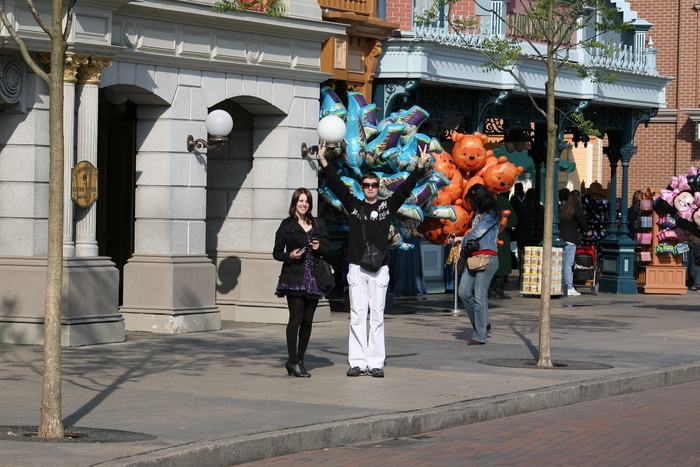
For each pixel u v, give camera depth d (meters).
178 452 8.25
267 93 17.88
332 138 17.16
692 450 9.55
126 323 16.70
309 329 12.52
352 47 20.31
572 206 25.75
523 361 14.18
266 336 16.36
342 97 20.30
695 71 38.72
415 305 22.31
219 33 17.05
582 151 40.97
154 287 16.58
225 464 8.62
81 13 14.59
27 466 7.70
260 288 18.42
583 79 25.53
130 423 9.48
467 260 15.77
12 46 14.23
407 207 18.55
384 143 18.50
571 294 25.86
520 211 26.91
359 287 12.52
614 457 9.25
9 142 14.87
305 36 18.31
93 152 14.99
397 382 12.18
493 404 11.11
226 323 18.25
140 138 16.72
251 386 11.68
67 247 14.77
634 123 28.19
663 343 16.69
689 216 21.06
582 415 11.39
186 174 16.78
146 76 16.09
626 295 26.52
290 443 9.18
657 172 39.50
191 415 9.91
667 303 24.25
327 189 19.06
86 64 14.81
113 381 11.84
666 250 26.84
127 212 19.52
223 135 16.69
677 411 11.68
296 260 12.36
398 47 20.89
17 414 9.83
